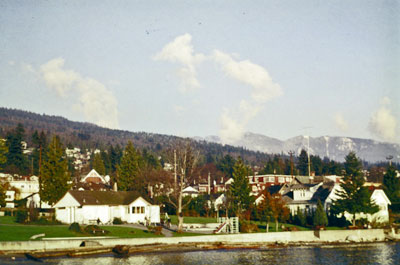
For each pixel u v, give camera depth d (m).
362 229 102.62
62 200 100.88
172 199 127.75
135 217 103.56
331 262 74.44
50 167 112.69
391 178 142.12
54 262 66.31
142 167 151.88
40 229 82.81
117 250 74.12
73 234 79.81
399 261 75.88
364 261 75.56
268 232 94.25
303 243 93.62
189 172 108.62
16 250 69.62
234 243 86.44
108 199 103.88
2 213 110.25
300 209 119.38
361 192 110.06
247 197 119.50
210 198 148.00
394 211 136.25
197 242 84.19
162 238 81.31
